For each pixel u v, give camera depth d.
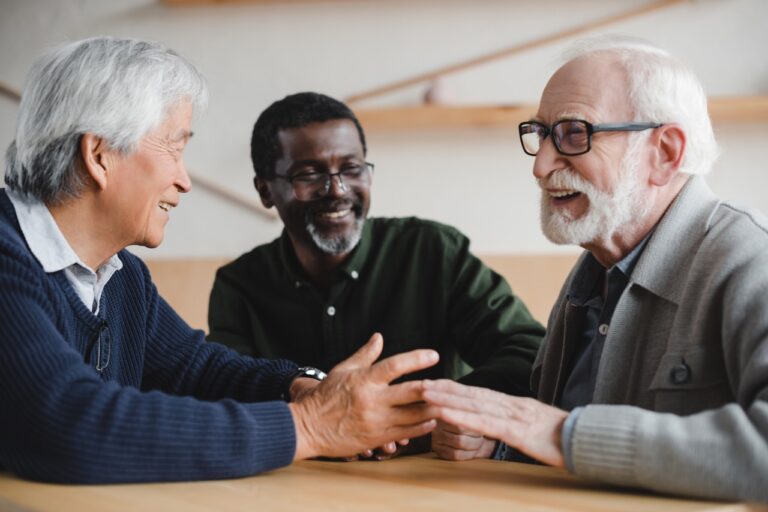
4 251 1.31
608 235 1.52
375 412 1.26
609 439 1.11
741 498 1.04
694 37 3.40
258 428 1.21
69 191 1.40
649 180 1.49
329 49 3.67
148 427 1.16
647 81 1.48
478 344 2.17
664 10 3.42
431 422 1.28
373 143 3.62
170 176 1.46
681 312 1.36
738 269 1.29
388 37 3.63
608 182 1.48
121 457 1.14
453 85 3.56
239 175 3.72
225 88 3.73
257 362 1.75
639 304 1.45
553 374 1.73
